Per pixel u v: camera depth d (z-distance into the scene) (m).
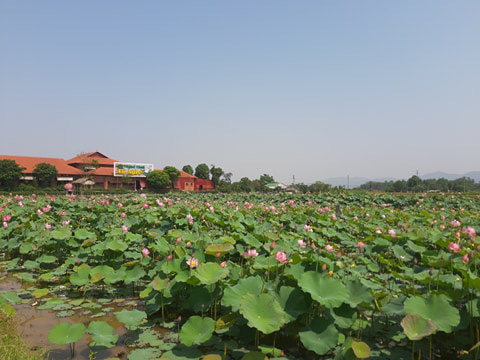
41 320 5.29
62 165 69.81
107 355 4.25
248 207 15.79
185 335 4.15
